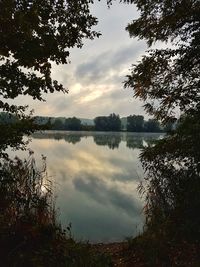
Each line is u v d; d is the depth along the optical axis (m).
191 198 8.34
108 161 31.77
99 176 22.80
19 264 5.95
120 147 51.62
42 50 6.67
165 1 9.68
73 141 67.00
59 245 6.66
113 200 16.12
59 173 23.11
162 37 10.13
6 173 7.32
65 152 39.66
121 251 8.50
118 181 20.98
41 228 6.86
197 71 9.63
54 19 6.86
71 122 137.62
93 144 58.53
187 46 9.36
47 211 7.83
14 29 6.40
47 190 8.35
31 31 6.52
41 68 7.02
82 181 20.67
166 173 9.02
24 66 6.89
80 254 6.66
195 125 8.81
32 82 6.95
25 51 6.58
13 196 7.28
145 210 9.27
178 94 9.52
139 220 13.02
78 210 14.22
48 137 83.69
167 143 8.98
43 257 6.15
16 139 7.16
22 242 6.30
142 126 114.31
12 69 6.82
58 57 6.89
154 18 10.09
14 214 7.06
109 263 7.14
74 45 7.05
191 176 8.53
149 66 9.88
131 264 7.57
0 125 7.24
